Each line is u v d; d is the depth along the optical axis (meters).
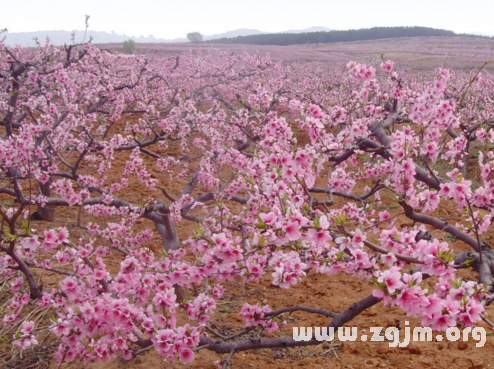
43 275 5.06
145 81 11.60
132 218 5.05
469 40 53.41
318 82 15.41
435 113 3.52
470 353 3.71
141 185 8.67
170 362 3.87
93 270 3.10
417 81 13.73
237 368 3.78
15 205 7.06
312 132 3.67
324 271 2.79
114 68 14.02
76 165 5.28
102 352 2.87
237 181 5.03
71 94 7.61
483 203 2.84
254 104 6.59
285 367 3.76
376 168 4.81
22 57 12.09
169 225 5.03
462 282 2.14
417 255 2.33
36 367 3.82
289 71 16.33
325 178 8.81
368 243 2.49
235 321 4.50
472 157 9.02
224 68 16.59
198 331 2.78
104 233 4.79
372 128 4.19
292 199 3.17
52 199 4.95
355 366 3.72
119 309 2.67
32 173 4.80
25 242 2.99
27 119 8.55
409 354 3.79
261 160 3.58
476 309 2.00
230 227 4.59
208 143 11.18
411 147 3.45
